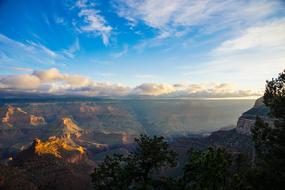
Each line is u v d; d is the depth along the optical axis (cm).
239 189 2194
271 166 2175
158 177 2884
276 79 2388
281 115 2284
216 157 2425
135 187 2831
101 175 2833
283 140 2216
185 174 2580
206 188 2369
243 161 2662
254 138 2447
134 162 2856
